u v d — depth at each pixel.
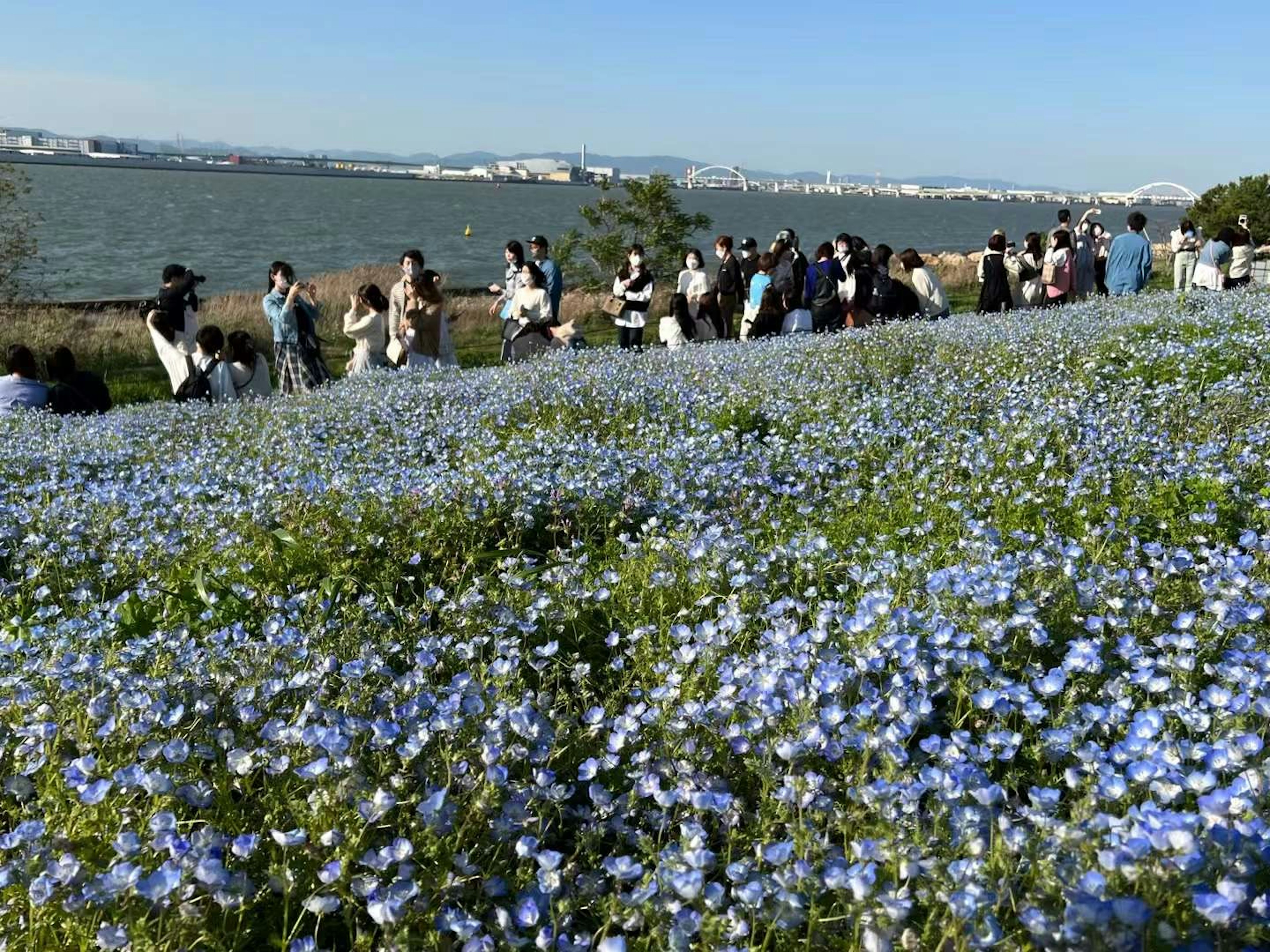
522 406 9.21
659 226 28.11
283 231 97.62
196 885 2.70
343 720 3.38
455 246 82.88
